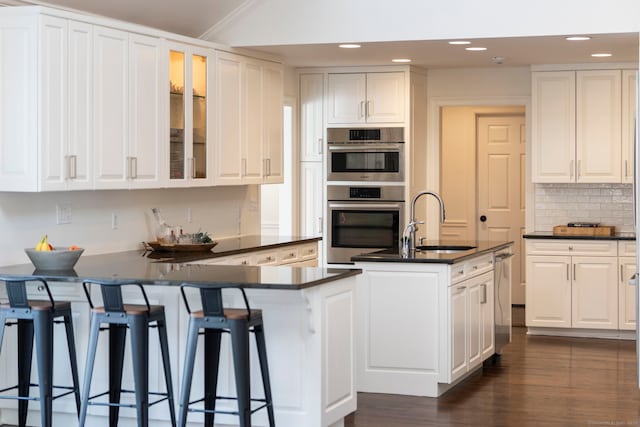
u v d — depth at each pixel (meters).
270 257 7.26
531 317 8.76
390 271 6.26
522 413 5.77
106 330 5.20
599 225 9.05
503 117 10.72
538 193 9.25
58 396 4.98
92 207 6.28
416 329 6.22
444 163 10.82
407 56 8.12
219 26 7.33
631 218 9.05
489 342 7.16
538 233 9.00
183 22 7.00
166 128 6.41
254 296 4.94
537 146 8.91
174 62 6.53
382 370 6.31
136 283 4.65
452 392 6.36
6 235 5.54
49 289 5.18
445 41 7.10
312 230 9.24
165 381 4.98
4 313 4.81
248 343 4.54
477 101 9.31
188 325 4.99
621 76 8.67
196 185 6.80
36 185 5.21
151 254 6.36
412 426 5.47
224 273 5.07
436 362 6.18
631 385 6.59
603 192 9.10
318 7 7.16
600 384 6.62
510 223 10.73
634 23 6.63
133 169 6.03
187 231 7.38
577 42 7.19
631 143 8.68
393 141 8.94
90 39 5.61
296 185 9.24
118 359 4.91
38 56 5.20
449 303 6.14
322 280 4.77
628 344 8.30
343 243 9.16
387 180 8.98
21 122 5.24
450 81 9.38
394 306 6.26
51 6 5.76
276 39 7.24
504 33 6.86
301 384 4.88
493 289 7.27
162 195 7.05
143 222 6.81
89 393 4.97
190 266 5.48
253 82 7.63
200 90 6.87
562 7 6.75
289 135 9.13
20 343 5.05
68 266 5.38
